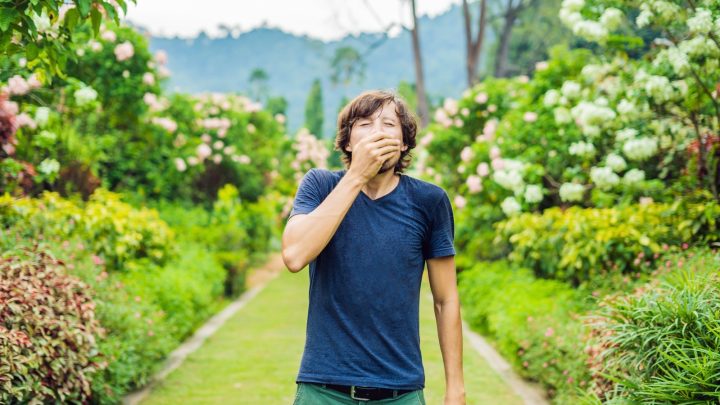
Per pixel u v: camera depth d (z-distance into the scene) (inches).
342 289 86.0
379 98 91.7
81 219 251.9
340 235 87.0
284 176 853.8
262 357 268.7
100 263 222.1
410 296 87.9
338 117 95.8
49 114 261.7
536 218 281.4
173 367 250.2
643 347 121.7
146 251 300.5
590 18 241.0
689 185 226.7
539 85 343.6
